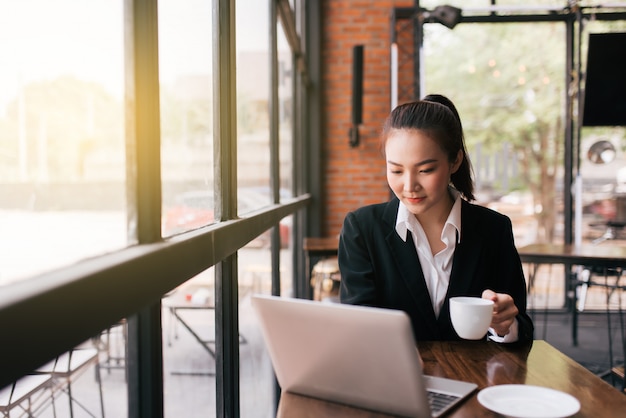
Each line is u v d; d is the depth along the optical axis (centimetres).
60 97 92
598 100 580
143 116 117
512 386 116
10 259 77
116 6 114
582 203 647
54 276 77
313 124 684
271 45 359
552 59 668
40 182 85
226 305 201
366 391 109
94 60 104
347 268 162
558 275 649
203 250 143
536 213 674
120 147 114
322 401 116
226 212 197
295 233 550
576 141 649
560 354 147
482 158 681
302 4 657
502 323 141
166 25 154
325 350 109
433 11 634
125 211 116
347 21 695
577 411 106
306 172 678
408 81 686
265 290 354
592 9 635
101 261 90
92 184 102
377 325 100
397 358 101
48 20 88
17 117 80
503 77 677
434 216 160
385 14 693
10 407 90
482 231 162
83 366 105
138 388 119
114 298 87
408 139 137
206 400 196
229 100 198
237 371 209
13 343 62
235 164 205
